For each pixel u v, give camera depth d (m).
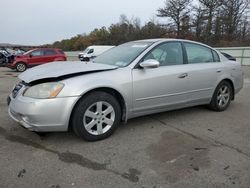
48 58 17.25
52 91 3.49
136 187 2.77
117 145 3.77
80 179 2.89
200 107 5.91
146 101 4.30
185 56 4.93
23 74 4.05
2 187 2.72
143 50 4.45
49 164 3.19
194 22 46.38
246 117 5.25
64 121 3.56
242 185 2.83
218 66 5.40
